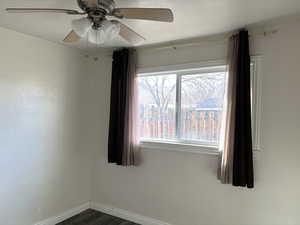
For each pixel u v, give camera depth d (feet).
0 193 7.50
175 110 9.01
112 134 9.64
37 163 8.61
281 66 6.97
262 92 7.23
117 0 5.61
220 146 7.65
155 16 5.02
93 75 10.80
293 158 6.81
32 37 8.36
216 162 7.97
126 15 5.04
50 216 9.14
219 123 8.14
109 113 10.28
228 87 7.48
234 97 7.32
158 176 9.11
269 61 7.14
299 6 5.89
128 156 9.18
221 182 7.53
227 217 7.75
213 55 8.05
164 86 9.29
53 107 9.16
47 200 9.01
